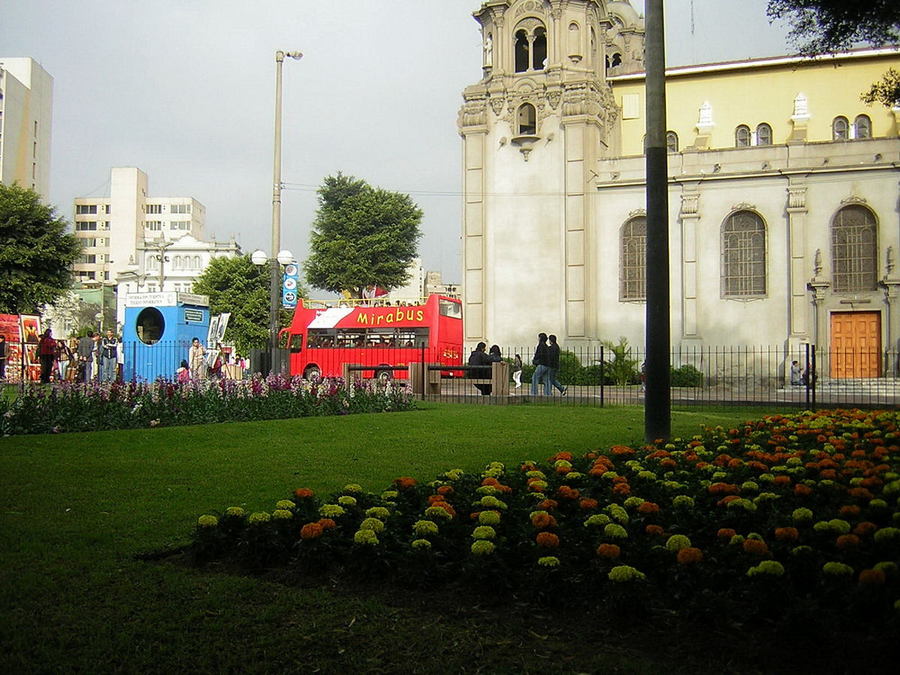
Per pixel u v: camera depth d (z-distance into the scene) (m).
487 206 44.81
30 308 51.31
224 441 12.79
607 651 4.35
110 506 7.66
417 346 40.22
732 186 42.69
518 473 7.93
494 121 45.03
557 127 44.09
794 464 8.30
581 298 42.94
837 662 4.08
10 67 101.81
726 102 47.91
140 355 30.94
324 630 4.64
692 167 43.22
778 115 47.09
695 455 9.01
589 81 43.59
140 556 6.07
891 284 40.00
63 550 6.13
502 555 5.23
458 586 5.27
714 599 4.51
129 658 4.27
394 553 5.42
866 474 7.32
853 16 13.12
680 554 4.79
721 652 4.27
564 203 43.75
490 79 45.38
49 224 52.09
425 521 5.60
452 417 17.70
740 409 22.73
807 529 5.68
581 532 5.55
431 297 40.53
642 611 4.64
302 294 70.88
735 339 42.09
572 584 4.93
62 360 34.00
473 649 4.38
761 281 42.19
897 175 40.56
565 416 18.30
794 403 23.48
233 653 4.35
